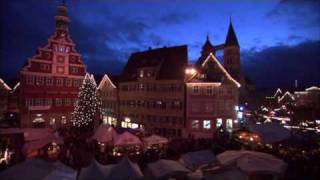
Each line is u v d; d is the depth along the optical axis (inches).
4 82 2003.0
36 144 938.1
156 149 1083.9
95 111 1807.3
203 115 1603.1
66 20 1935.3
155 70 1801.2
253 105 3275.1
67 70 1934.1
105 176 550.6
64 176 495.8
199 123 1608.0
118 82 2112.5
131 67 2110.0
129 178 554.6
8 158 950.4
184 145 1163.9
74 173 521.7
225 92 1614.2
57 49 1888.5
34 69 1772.9
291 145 826.2
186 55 1770.4
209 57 1641.2
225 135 1337.4
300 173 719.7
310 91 2994.6
